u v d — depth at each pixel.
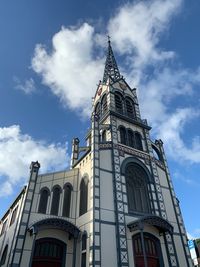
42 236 21.30
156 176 29.38
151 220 22.44
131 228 22.17
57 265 20.84
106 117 32.62
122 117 32.66
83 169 27.38
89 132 36.56
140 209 25.56
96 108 38.62
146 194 27.23
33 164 24.88
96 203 22.12
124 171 26.58
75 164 30.23
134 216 23.67
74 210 24.81
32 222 21.48
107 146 27.77
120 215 22.62
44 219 20.53
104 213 22.02
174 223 27.14
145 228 24.00
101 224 21.12
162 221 23.14
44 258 20.59
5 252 24.61
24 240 20.09
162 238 24.64
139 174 28.50
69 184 26.55
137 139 32.47
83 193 25.20
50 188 24.84
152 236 24.20
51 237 21.66
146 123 35.03
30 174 24.08
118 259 19.94
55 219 21.12
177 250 24.92
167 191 29.83
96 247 19.52
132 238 22.30
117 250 20.47
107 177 24.92
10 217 28.19
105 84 38.38
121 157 27.81
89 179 24.97
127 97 37.66
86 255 20.19
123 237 21.34
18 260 18.92
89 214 22.09
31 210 22.20
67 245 21.97
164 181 30.58
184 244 25.97
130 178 27.44
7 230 27.22
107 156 26.88
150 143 33.03
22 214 21.38
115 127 30.73
